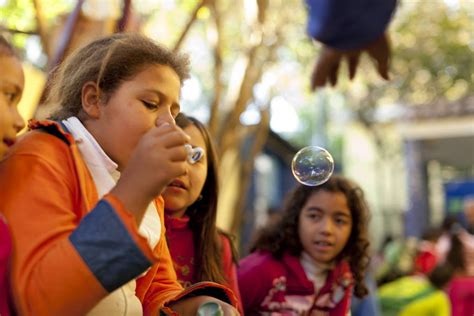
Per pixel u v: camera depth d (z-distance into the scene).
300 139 21.84
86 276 1.35
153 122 1.62
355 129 19.58
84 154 1.62
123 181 1.42
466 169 18.94
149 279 1.78
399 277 5.83
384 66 3.55
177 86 1.69
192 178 2.52
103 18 3.69
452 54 13.27
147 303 1.81
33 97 3.32
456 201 14.51
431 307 5.33
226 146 5.37
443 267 5.42
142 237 1.38
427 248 7.18
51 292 1.34
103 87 1.65
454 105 14.35
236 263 2.87
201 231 2.66
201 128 2.72
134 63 1.64
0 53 1.48
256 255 3.10
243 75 5.56
